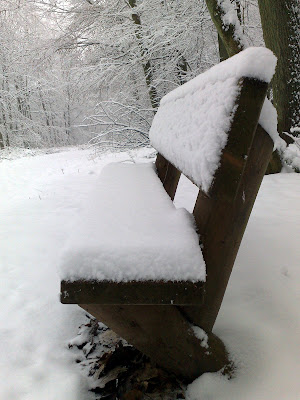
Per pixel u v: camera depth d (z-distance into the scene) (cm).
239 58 78
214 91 89
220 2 371
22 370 118
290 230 202
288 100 388
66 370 117
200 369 99
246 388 93
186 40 678
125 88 894
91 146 669
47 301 167
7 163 931
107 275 71
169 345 94
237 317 120
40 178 604
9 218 311
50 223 290
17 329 144
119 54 844
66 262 72
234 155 76
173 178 191
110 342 129
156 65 805
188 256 74
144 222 92
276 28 371
